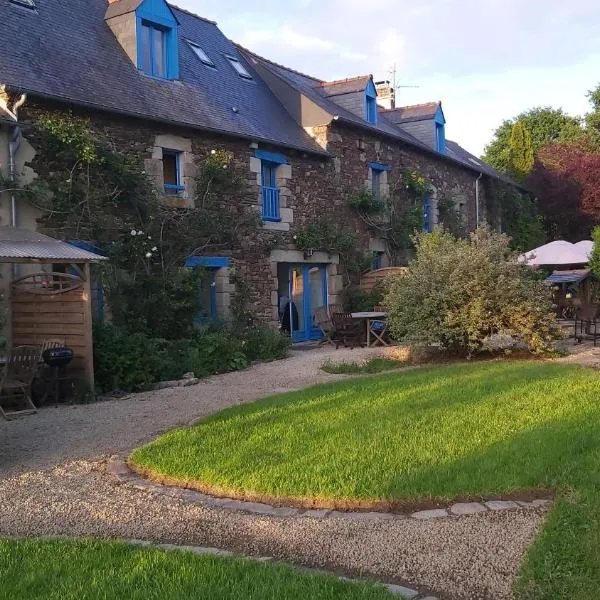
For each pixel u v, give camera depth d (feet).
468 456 16.61
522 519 13.07
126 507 14.74
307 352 43.91
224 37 57.31
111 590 10.37
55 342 29.73
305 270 51.70
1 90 30.94
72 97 33.45
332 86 60.23
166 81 42.73
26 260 26.58
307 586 10.36
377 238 58.34
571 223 91.91
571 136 123.75
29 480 16.84
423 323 35.29
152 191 36.96
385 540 12.41
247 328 42.98
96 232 34.37
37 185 31.71
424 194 64.08
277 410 23.02
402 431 19.33
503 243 36.29
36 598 10.17
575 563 10.80
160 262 37.81
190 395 28.60
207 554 11.82
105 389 30.48
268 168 48.06
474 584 10.60
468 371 29.76
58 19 39.68
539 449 16.83
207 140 41.75
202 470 16.57
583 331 47.91
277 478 15.70
